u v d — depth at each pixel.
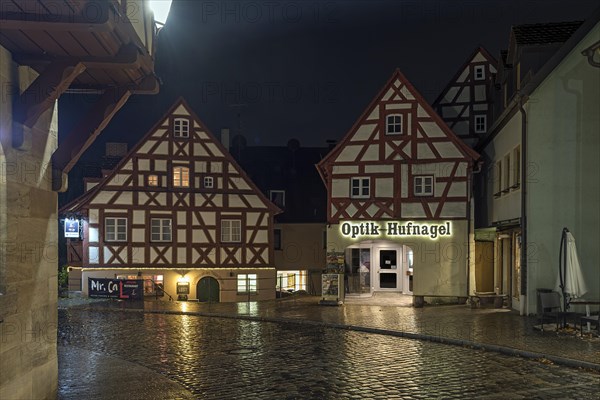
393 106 23.39
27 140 6.11
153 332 15.81
